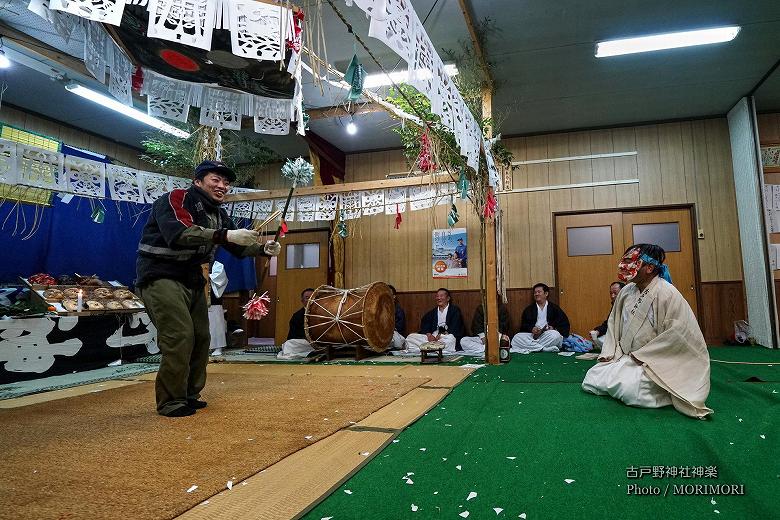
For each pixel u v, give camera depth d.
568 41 5.25
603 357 3.35
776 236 6.70
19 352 4.56
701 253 7.07
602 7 4.68
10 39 4.03
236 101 3.48
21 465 1.89
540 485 1.68
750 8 4.71
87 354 5.22
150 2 2.13
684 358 2.83
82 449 2.11
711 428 2.40
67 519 1.39
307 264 8.50
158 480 1.71
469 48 5.29
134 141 7.91
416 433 2.37
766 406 2.89
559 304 7.47
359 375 4.45
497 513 1.46
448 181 5.39
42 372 4.73
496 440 2.24
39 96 6.21
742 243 6.89
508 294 7.62
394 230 8.29
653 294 3.04
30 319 4.69
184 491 1.60
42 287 5.27
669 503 1.53
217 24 2.33
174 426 2.51
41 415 2.85
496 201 5.58
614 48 5.40
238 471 1.80
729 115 7.07
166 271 2.86
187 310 2.89
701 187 7.16
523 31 5.06
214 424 2.55
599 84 6.21
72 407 3.10
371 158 8.60
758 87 6.30
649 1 4.61
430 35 5.08
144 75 3.13
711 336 6.92
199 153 5.96
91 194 4.96
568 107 6.88
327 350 5.99
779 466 1.83
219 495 1.59
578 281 7.48
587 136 7.62
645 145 7.40
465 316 7.79
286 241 8.60
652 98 6.63
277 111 3.56
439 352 5.41
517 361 5.38
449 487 1.67
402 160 8.42
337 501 1.55
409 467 1.88
